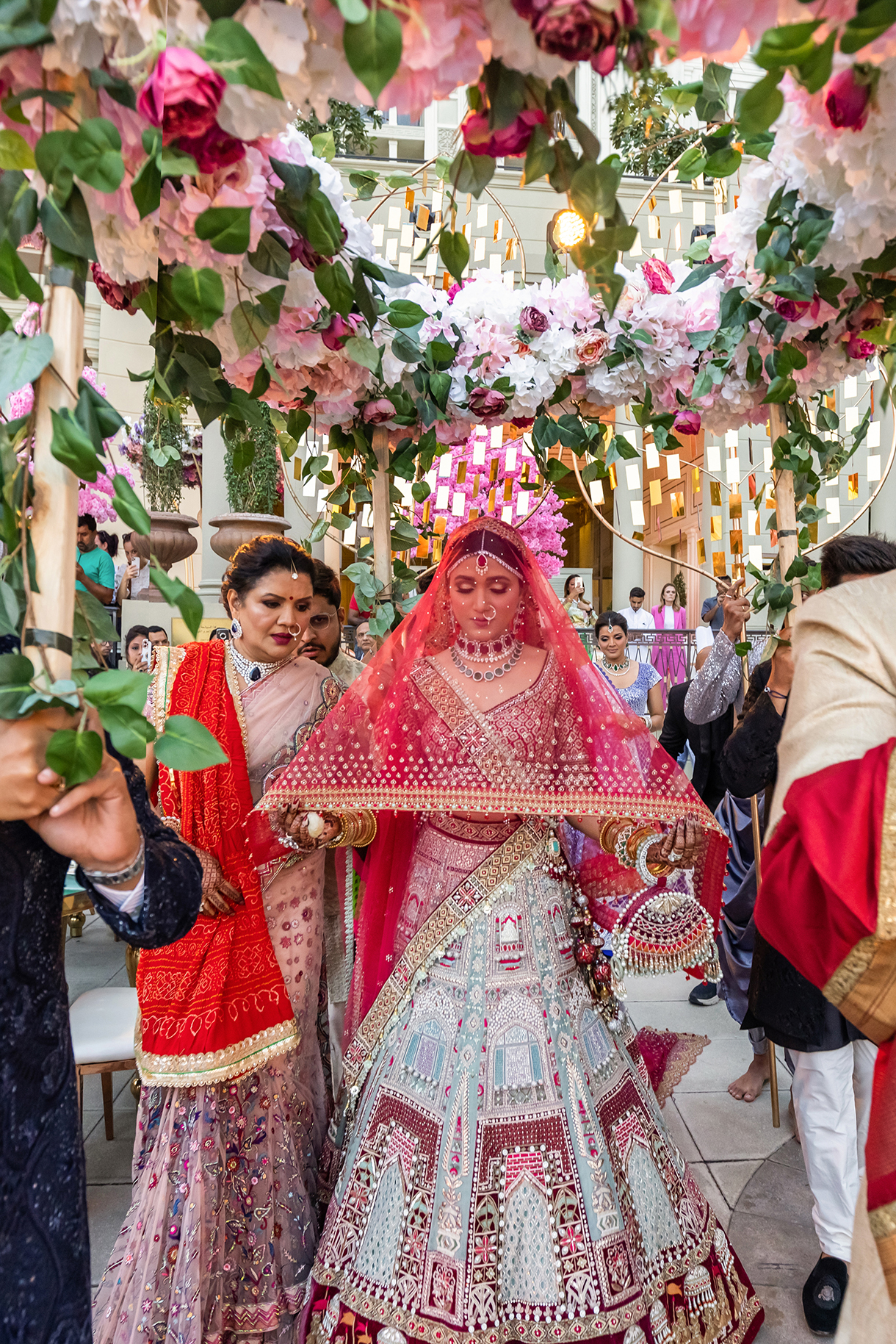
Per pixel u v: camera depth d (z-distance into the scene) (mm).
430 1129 1720
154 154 923
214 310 1098
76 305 954
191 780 1869
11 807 900
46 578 936
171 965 1801
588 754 1857
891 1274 1020
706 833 1918
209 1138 1791
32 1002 1003
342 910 2344
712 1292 1782
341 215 1602
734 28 872
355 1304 1646
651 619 9617
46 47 869
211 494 5645
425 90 959
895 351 1780
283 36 868
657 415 2238
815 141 1304
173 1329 1688
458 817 1938
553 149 1010
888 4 820
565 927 1921
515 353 2098
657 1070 2082
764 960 2115
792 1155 2713
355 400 2105
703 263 1989
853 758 1096
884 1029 1073
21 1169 972
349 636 3527
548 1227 1632
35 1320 963
